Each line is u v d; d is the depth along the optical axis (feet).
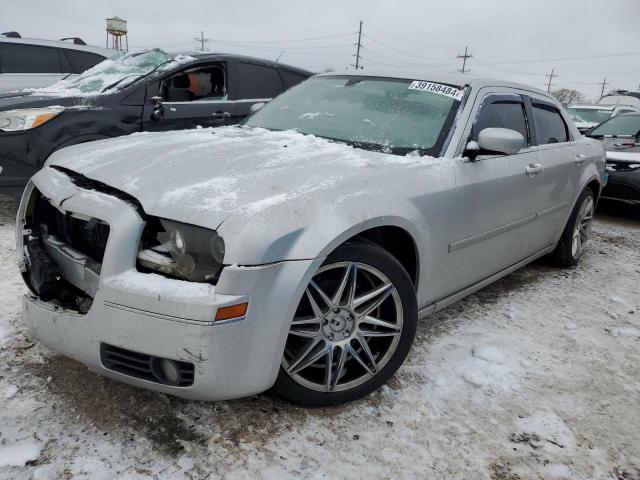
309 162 7.93
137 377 6.41
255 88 19.80
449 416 7.70
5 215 16.26
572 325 11.06
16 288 10.73
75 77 19.33
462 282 9.89
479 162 9.64
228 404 7.50
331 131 10.07
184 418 7.14
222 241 6.12
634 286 13.84
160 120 16.97
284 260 6.35
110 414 7.10
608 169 21.18
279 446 6.79
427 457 6.85
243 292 6.05
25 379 7.70
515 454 7.05
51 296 7.18
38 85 24.97
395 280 7.76
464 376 8.73
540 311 11.68
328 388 7.45
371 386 7.87
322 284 7.28
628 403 8.40
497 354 9.41
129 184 6.91
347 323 7.46
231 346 6.10
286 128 10.64
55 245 7.36
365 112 10.31
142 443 6.62
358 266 7.35
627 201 21.02
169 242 6.33
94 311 6.31
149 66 18.28
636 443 7.46
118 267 6.25
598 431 7.64
